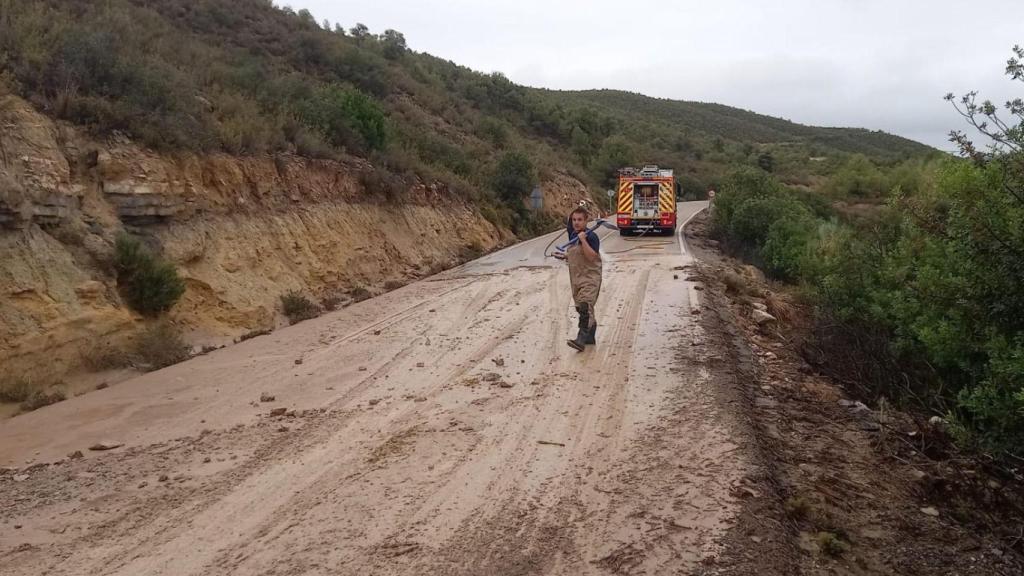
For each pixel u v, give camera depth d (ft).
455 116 129.18
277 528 14.66
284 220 47.29
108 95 37.96
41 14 42.29
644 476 16.48
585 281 28.35
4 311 26.71
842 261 33.63
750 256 74.02
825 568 13.03
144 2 88.58
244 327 37.50
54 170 31.22
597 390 23.24
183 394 25.14
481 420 20.89
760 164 242.99
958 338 19.08
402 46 166.71
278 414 22.17
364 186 60.90
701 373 24.57
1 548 14.10
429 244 66.85
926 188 29.35
